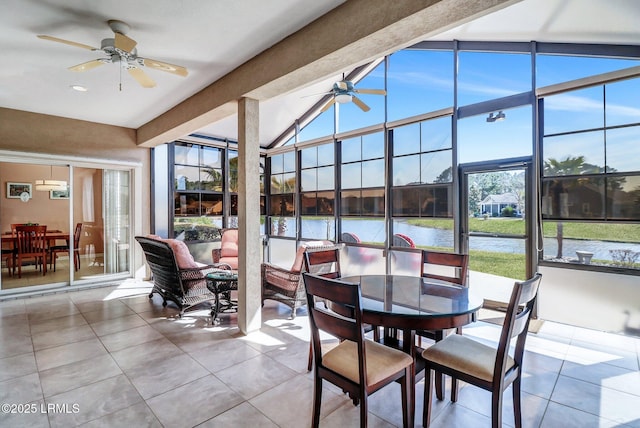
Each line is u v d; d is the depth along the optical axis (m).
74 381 2.44
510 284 3.98
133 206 5.79
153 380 2.46
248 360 2.79
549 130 3.63
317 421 1.89
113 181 5.74
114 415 2.04
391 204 5.00
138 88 3.87
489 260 4.12
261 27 2.63
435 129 4.48
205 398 2.23
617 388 2.35
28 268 6.41
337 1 2.30
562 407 2.13
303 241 6.55
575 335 3.29
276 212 7.21
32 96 4.12
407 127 4.80
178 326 3.61
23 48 2.91
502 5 1.86
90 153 5.28
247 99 3.41
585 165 3.40
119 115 4.96
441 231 4.43
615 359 2.79
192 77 3.60
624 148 3.18
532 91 3.71
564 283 3.55
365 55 2.47
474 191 4.24
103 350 2.98
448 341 2.11
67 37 2.74
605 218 3.29
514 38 3.80
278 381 2.45
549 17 3.20
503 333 1.68
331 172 5.91
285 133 6.91
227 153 6.85
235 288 3.82
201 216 6.50
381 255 5.09
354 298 1.62
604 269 3.31
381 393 2.32
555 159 3.60
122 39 2.35
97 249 6.80
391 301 2.12
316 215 6.25
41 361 2.76
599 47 3.36
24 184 6.80
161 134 4.96
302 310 4.25
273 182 7.26
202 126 4.48
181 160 6.22
